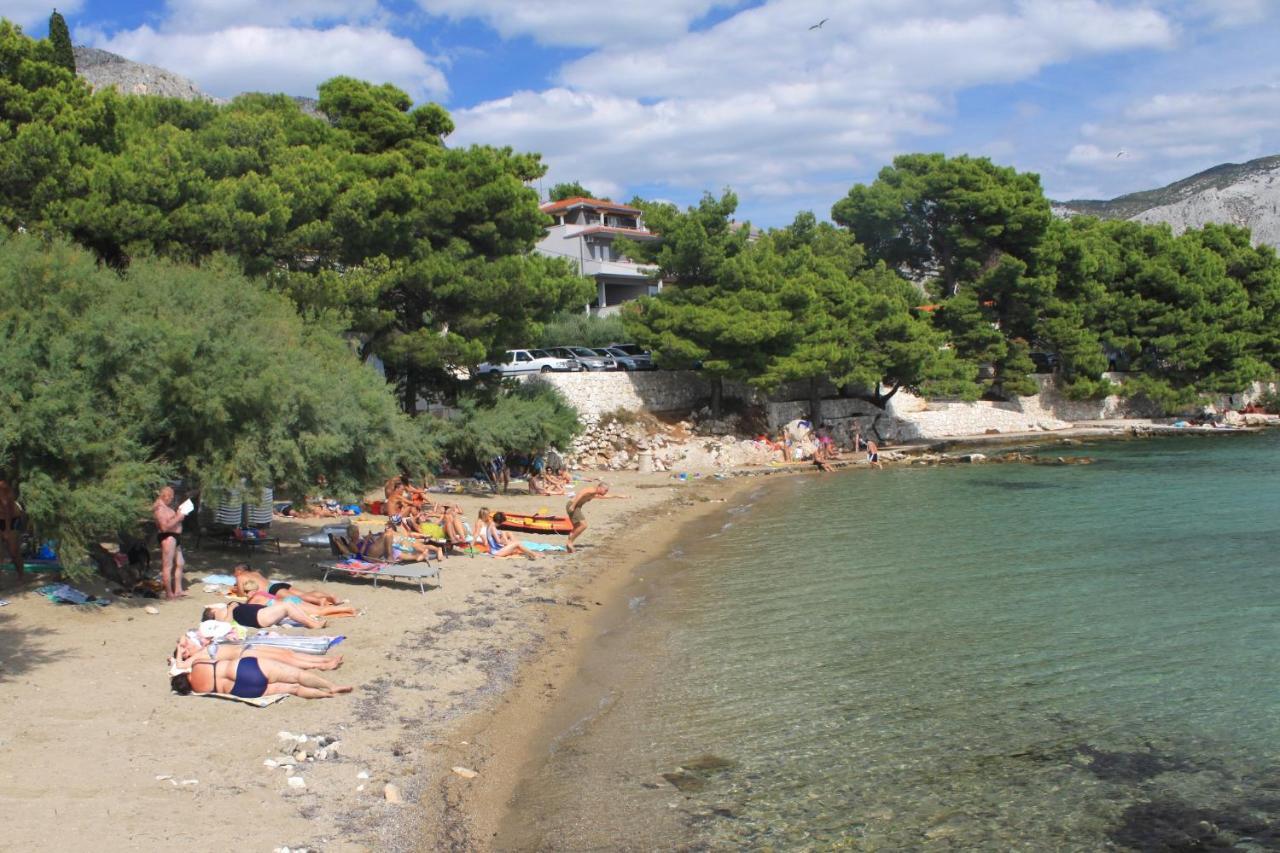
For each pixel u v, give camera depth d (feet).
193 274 64.23
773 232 214.90
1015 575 72.84
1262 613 60.39
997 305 227.61
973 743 39.22
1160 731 40.57
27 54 77.05
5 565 54.34
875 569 75.77
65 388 48.62
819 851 30.14
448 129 125.18
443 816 31.32
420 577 61.00
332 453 61.46
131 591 52.47
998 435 217.77
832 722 41.68
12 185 72.95
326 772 33.22
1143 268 243.19
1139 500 115.55
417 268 108.88
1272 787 35.12
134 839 26.81
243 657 40.04
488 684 45.37
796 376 172.76
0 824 26.73
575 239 250.98
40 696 37.01
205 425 56.13
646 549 86.89
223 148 87.35
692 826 31.78
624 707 43.86
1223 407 253.44
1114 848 30.73
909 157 233.35
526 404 121.08
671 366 175.01
